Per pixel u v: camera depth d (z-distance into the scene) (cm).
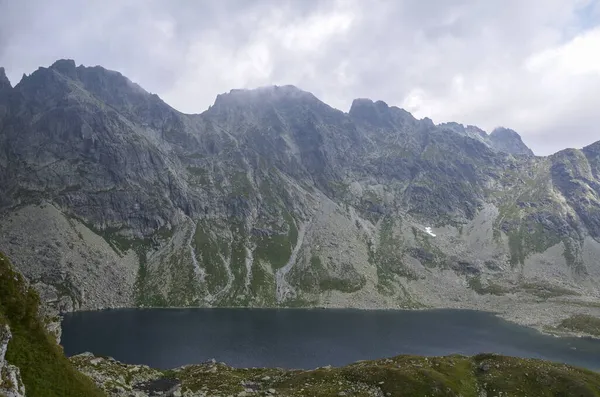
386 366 8031
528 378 7562
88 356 7519
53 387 3441
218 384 7081
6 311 3666
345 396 6544
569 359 14650
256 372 8975
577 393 6919
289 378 8025
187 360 12912
